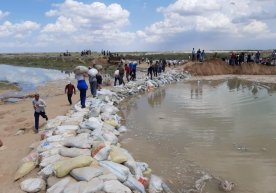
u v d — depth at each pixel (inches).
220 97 885.2
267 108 713.6
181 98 885.2
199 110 705.0
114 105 797.2
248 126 559.2
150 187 325.7
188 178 351.3
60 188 292.8
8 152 428.5
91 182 291.6
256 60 1662.2
